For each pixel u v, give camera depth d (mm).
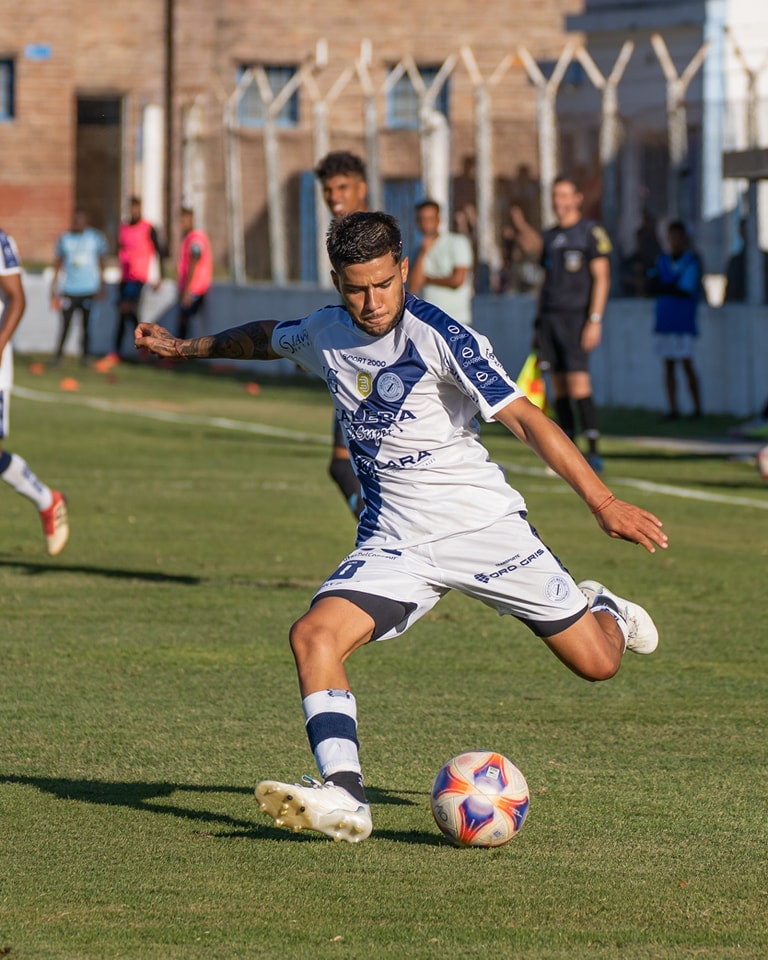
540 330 41000
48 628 22922
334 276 13445
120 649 21625
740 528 33125
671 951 11156
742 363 56969
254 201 78562
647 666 21094
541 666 21031
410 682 20031
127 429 51938
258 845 13609
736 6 65438
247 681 19922
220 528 32500
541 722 18094
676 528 33125
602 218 62250
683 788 15508
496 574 14016
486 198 66312
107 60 113062
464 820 13445
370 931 11516
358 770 13008
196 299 77625
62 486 38469
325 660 13422
